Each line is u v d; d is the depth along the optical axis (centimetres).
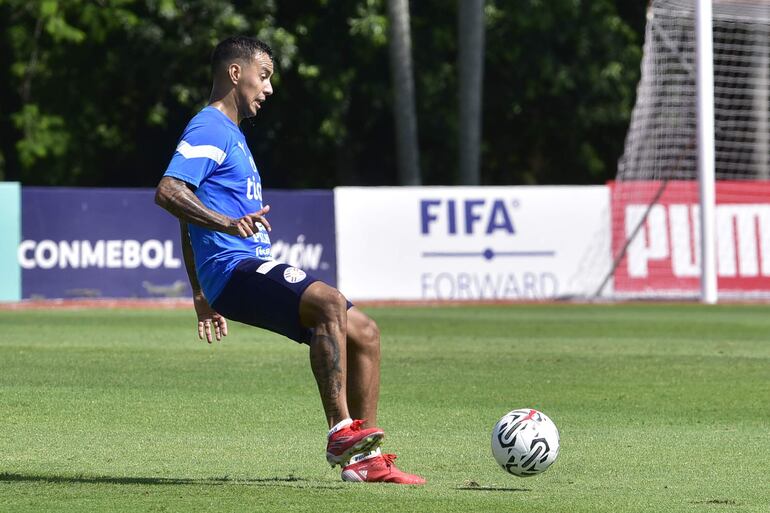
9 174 12675
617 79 13075
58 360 4541
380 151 13962
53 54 12250
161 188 2136
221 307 2238
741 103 12825
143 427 2955
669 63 10462
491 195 9200
